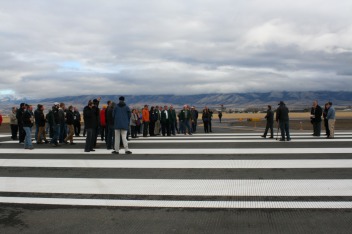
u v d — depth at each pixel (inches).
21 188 253.3
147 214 191.5
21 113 561.6
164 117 687.7
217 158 374.0
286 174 286.8
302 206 201.5
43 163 358.6
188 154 407.5
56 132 519.8
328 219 179.2
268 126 595.5
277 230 165.0
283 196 222.8
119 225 175.2
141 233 163.9
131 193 235.8
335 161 344.5
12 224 178.9
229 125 1423.5
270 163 338.3
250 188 243.6
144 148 471.2
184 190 241.3
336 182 257.9
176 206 205.2
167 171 307.9
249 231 164.1
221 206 203.6
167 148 466.9
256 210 195.3
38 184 264.7
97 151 449.7
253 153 405.7
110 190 244.4
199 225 173.0
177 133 776.3
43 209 203.2
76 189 248.2
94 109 446.3
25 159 386.3
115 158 386.9
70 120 538.6
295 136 622.8
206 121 796.0
